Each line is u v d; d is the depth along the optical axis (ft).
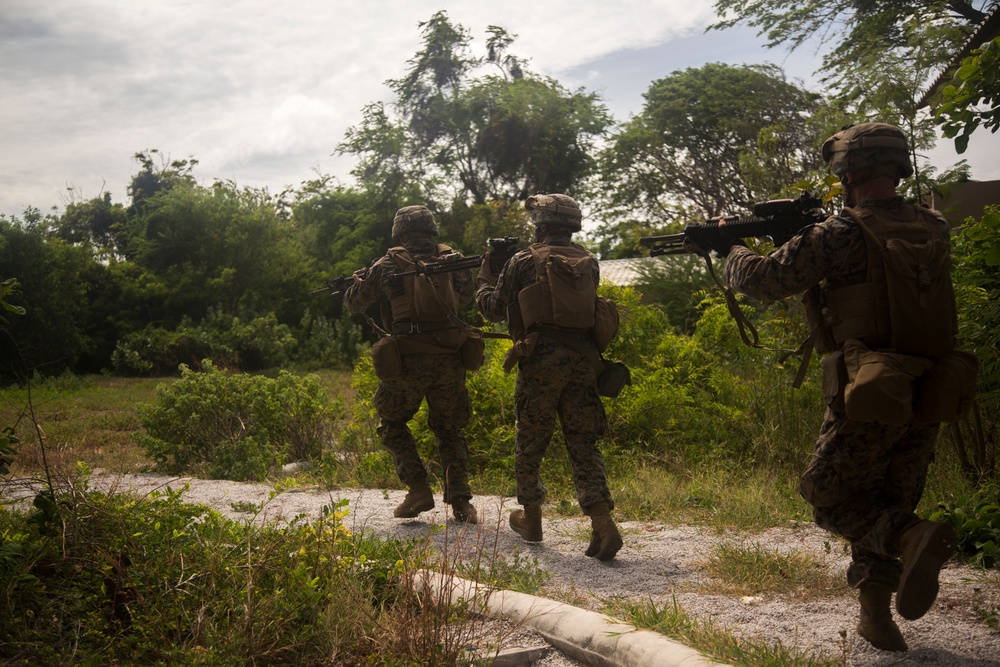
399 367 17.16
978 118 14.55
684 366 27.27
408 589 10.21
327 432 30.50
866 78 24.94
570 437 15.38
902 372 8.99
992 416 18.94
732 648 9.77
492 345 28.35
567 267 15.23
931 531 8.80
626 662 9.59
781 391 23.89
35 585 10.03
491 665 9.79
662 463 23.76
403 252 17.63
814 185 19.63
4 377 68.90
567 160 128.77
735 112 110.22
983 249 15.31
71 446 31.24
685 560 14.70
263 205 102.06
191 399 29.01
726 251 11.16
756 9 86.17
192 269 96.27
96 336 88.17
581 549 15.65
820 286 10.15
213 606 9.77
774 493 19.47
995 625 10.68
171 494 12.96
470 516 17.72
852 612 11.43
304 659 9.65
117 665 9.08
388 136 119.65
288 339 88.02
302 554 11.18
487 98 124.47
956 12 63.52
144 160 154.51
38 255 80.64
